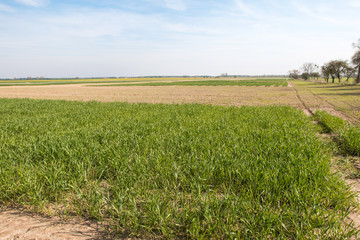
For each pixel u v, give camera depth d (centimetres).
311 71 11700
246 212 346
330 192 408
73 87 6844
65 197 439
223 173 466
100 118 1270
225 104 2345
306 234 316
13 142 698
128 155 580
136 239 328
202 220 345
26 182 445
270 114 1294
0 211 408
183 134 802
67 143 657
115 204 382
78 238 331
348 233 305
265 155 557
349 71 7325
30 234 341
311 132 844
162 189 451
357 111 1716
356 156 683
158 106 1820
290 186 399
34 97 3500
